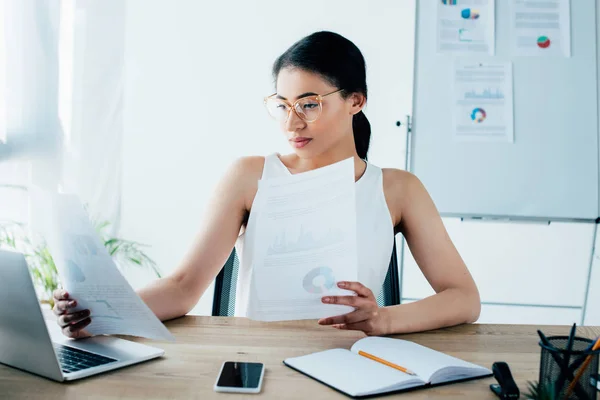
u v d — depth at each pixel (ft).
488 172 7.90
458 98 7.97
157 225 9.25
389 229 4.14
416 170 8.00
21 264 2.14
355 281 2.94
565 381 2.01
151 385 2.26
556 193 7.89
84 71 7.85
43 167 7.62
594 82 7.95
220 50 9.04
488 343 3.00
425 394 2.24
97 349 2.66
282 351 2.76
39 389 2.20
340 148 4.11
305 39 3.78
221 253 3.86
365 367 2.44
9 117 7.53
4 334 2.42
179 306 3.36
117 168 8.04
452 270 3.88
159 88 9.11
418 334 3.15
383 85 8.75
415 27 8.04
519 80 7.97
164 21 9.03
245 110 9.09
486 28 8.02
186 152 9.16
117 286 2.41
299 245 2.94
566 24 8.00
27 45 7.55
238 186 4.09
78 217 2.41
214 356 2.65
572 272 9.18
